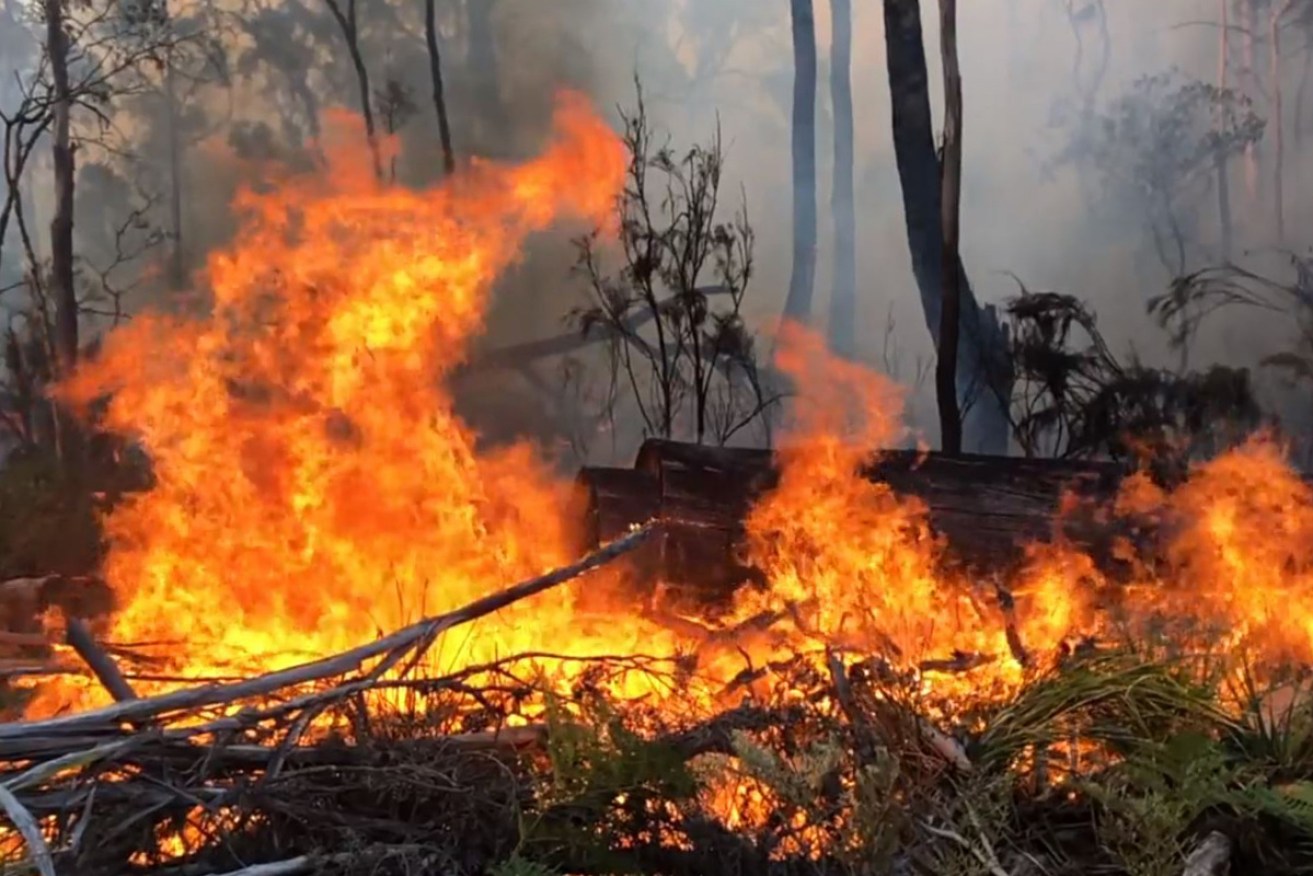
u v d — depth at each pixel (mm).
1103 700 1344
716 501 2137
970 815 1175
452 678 1347
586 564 1421
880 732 1276
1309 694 1411
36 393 3873
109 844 1147
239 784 1164
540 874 1125
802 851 1211
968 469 2285
